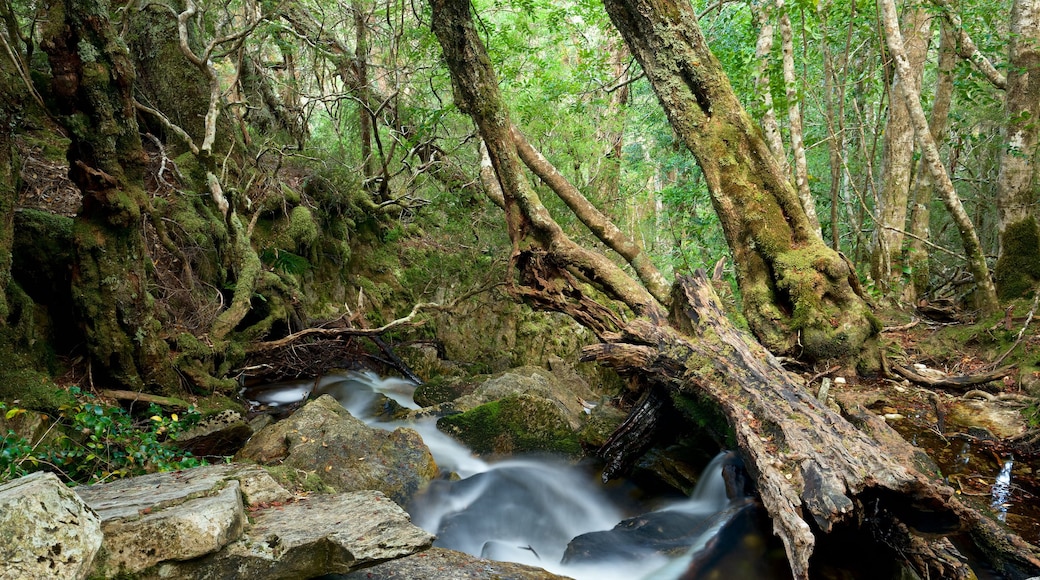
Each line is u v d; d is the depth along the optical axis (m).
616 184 11.99
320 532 2.70
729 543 3.50
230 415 5.26
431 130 9.59
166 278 6.74
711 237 13.04
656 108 13.88
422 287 10.39
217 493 2.76
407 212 11.70
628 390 6.12
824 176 12.92
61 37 4.50
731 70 8.66
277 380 7.90
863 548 3.24
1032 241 6.53
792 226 5.40
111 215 4.83
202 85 8.30
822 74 10.86
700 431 5.05
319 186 9.55
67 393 4.32
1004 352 5.37
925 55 8.88
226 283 7.47
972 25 8.74
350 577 2.79
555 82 10.32
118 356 5.00
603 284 5.64
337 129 10.51
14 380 4.21
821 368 5.15
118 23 7.21
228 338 6.80
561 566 3.85
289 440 4.79
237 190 7.80
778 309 5.29
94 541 2.13
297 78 10.85
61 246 5.30
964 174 12.51
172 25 8.15
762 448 3.37
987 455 4.09
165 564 2.34
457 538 4.28
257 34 8.35
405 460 4.78
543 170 6.48
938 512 3.01
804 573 2.63
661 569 3.48
